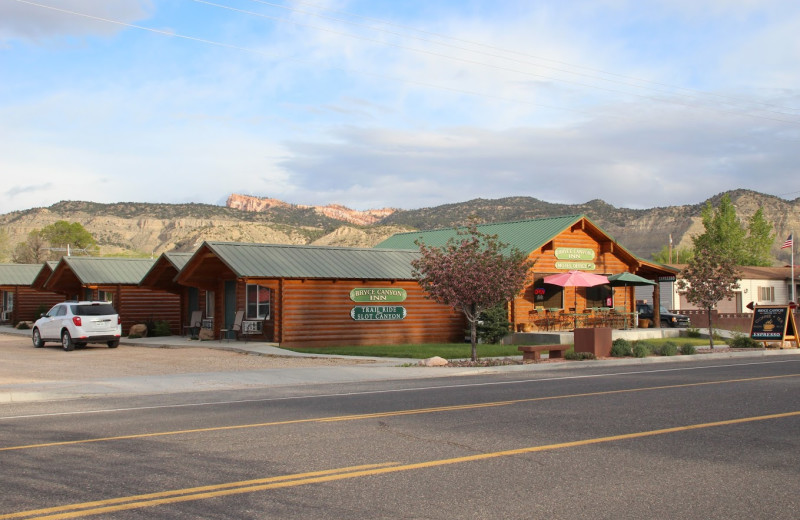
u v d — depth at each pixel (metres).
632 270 37.75
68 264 37.38
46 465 8.30
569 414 11.93
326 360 23.56
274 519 6.25
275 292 27.94
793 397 13.99
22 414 12.69
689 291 29.38
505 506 6.62
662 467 8.12
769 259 64.81
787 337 30.23
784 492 7.10
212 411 12.78
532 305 34.44
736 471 7.95
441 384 17.12
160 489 7.23
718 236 58.62
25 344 32.09
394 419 11.51
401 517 6.30
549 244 35.22
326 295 28.95
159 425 11.16
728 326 43.94
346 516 6.33
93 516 6.35
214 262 30.75
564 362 23.12
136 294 37.28
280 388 16.98
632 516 6.33
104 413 12.71
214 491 7.14
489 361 22.50
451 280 22.22
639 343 25.80
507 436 9.98
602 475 7.76
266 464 8.30
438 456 8.70
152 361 23.36
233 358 24.27
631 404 13.08
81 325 27.84
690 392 14.83
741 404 13.03
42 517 6.33
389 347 27.88
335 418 11.66
